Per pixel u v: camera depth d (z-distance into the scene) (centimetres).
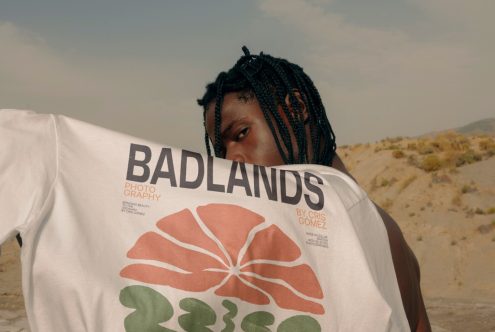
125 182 118
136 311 111
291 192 128
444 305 1262
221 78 161
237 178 124
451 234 2617
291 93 156
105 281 111
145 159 121
